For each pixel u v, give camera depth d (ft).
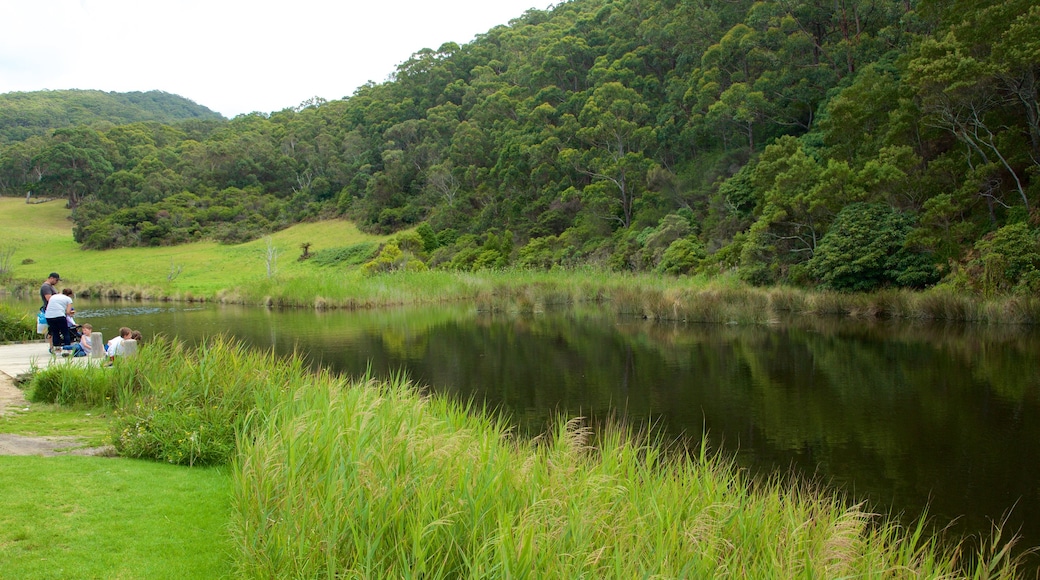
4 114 450.71
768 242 101.71
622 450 22.48
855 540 17.21
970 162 90.89
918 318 80.12
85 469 21.21
